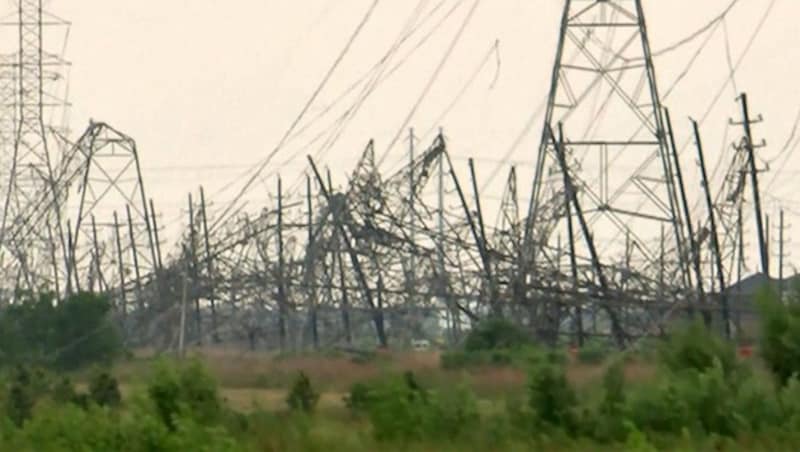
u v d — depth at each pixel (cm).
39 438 16025
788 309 19975
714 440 16000
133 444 15200
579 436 16750
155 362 19375
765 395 17250
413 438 16425
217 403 17562
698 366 19688
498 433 16412
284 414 18012
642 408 16988
